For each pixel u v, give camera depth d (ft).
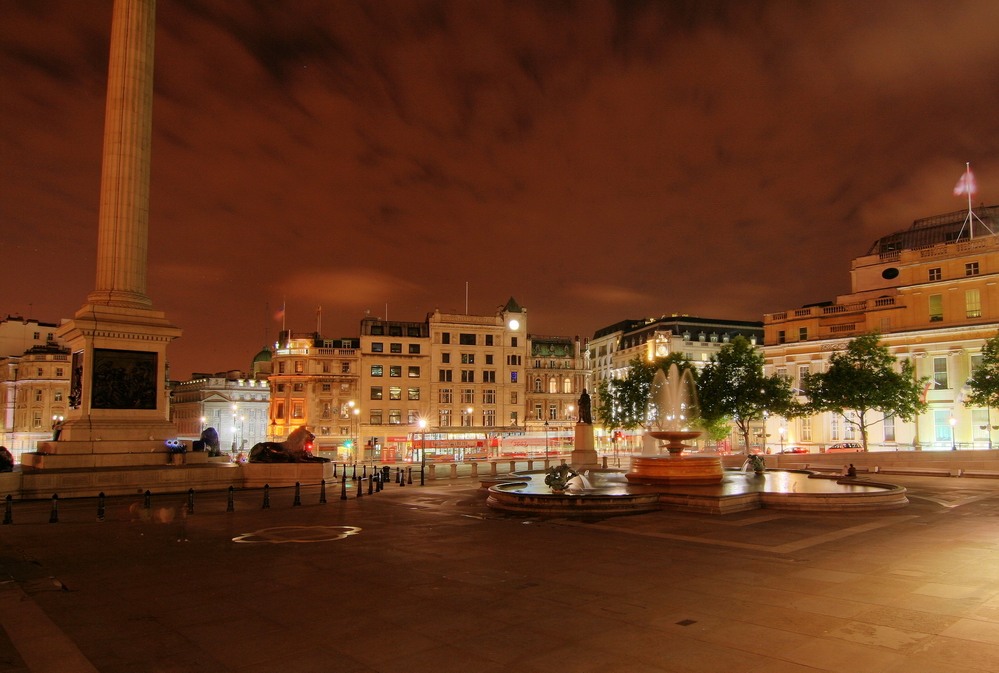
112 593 44.39
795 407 239.30
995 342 204.13
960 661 30.04
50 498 104.32
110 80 128.47
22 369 416.26
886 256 276.82
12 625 37.35
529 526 75.51
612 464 245.04
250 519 82.64
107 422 120.47
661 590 43.88
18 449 405.80
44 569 52.26
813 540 62.49
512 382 367.04
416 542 64.23
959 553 55.06
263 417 528.22
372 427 344.69
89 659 31.78
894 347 256.11
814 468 175.52
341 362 352.69
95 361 120.88
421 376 355.77
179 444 132.36
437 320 359.46
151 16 132.26
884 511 83.20
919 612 37.73
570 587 44.96
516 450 354.95
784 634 34.24
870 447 257.14
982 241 240.12
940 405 244.63
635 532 69.41
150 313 126.41
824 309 283.79
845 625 35.58
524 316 373.40
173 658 31.86
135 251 127.44
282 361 350.84
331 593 43.86
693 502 84.99
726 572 49.14
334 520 81.56
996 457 157.28
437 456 331.36
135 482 112.98
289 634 35.35
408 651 32.53
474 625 36.50
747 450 244.01
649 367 274.98
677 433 108.27
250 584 46.57
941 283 247.50
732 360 248.11
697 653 31.63
